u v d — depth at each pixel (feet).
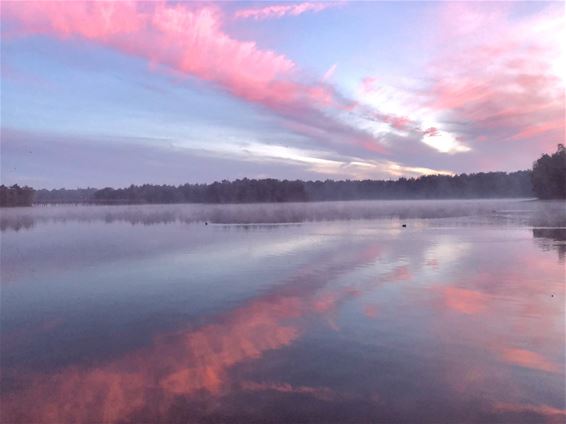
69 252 58.49
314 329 23.79
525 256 47.78
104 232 91.25
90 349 21.70
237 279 37.96
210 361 19.81
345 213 166.09
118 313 28.04
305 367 18.81
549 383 17.02
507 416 14.75
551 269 39.73
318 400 15.99
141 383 17.79
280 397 16.28
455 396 16.10
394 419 14.66
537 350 20.26
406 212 166.20
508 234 72.74
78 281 38.70
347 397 16.15
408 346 20.98
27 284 37.70
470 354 19.85
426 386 16.88
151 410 15.66
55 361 20.26
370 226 96.78
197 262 47.98
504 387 16.72
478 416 14.78
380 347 20.93
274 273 40.34
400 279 36.29
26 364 19.97
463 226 91.50
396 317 25.66
